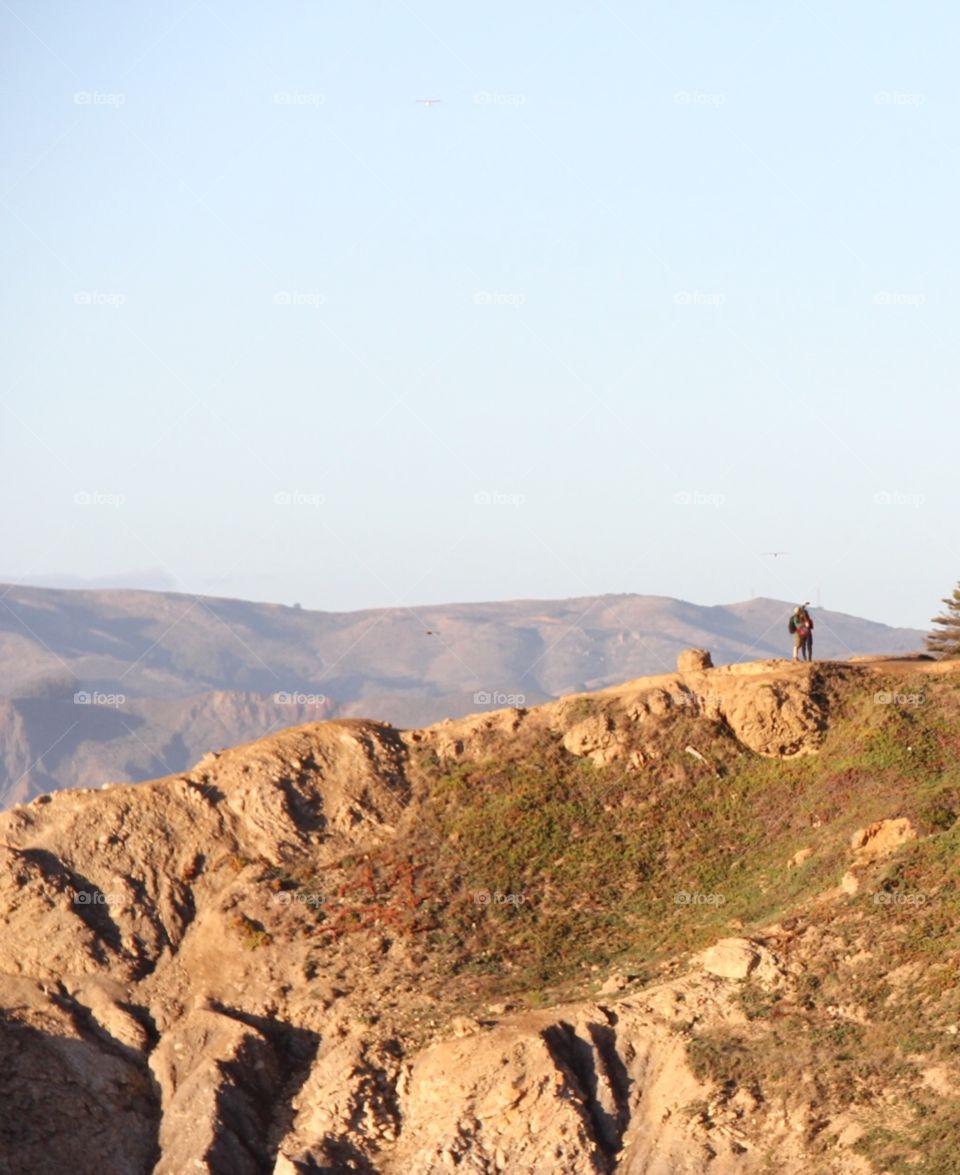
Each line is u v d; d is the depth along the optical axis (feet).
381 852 226.38
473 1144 170.71
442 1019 192.65
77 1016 200.34
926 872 188.65
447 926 212.02
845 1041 169.17
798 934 185.06
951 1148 151.43
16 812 228.22
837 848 206.80
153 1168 181.06
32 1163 179.93
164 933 214.07
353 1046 188.75
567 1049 177.58
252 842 226.99
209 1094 184.34
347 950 207.62
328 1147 176.96
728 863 220.23
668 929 207.10
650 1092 172.76
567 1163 166.30
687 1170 162.30
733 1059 170.40
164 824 226.99
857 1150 156.15
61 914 211.82
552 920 212.64
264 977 204.74
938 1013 167.53
